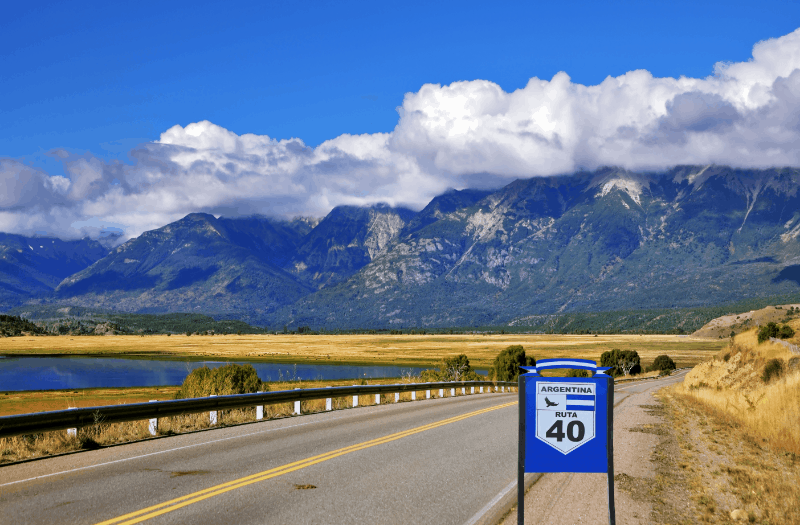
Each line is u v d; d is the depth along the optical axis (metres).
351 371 104.75
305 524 7.45
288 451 12.55
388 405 25.64
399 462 11.55
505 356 66.38
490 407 24.36
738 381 33.78
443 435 15.40
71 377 92.62
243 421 18.34
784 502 8.80
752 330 53.50
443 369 59.94
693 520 8.01
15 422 11.45
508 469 11.08
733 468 11.25
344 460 11.64
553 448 6.89
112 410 13.56
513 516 8.08
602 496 9.18
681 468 11.51
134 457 11.72
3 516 7.57
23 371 104.19
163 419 16.84
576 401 6.92
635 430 17.19
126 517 7.56
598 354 157.12
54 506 8.03
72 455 11.93
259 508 8.09
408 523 7.62
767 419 16.34
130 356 147.00
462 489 9.47
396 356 150.88
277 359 138.50
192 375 30.31
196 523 7.37
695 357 145.00
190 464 11.03
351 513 7.98
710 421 18.78
